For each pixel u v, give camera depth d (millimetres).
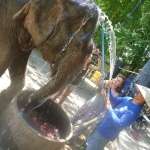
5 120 2650
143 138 6910
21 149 2533
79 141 3842
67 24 2301
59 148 2650
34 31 2332
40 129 2711
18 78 3215
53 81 2434
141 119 6578
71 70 2350
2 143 2592
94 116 3746
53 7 2307
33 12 2299
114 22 11602
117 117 3006
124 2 10992
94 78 10945
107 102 3135
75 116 3896
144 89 2971
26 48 2723
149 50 9594
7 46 2594
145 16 10055
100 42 8438
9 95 3193
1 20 2578
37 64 7074
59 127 3057
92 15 2326
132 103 3031
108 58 9898
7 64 2654
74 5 2297
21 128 2506
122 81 4027
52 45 2369
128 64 11789
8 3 2590
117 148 4605
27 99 2799
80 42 2309
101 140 3121
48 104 3105
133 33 8953
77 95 6703
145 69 5707
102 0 11539
